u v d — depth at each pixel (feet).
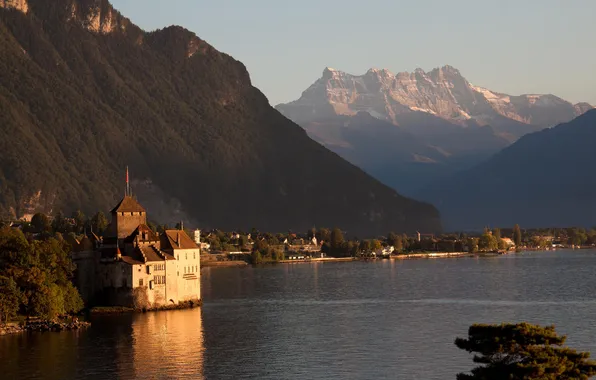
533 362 517.96
